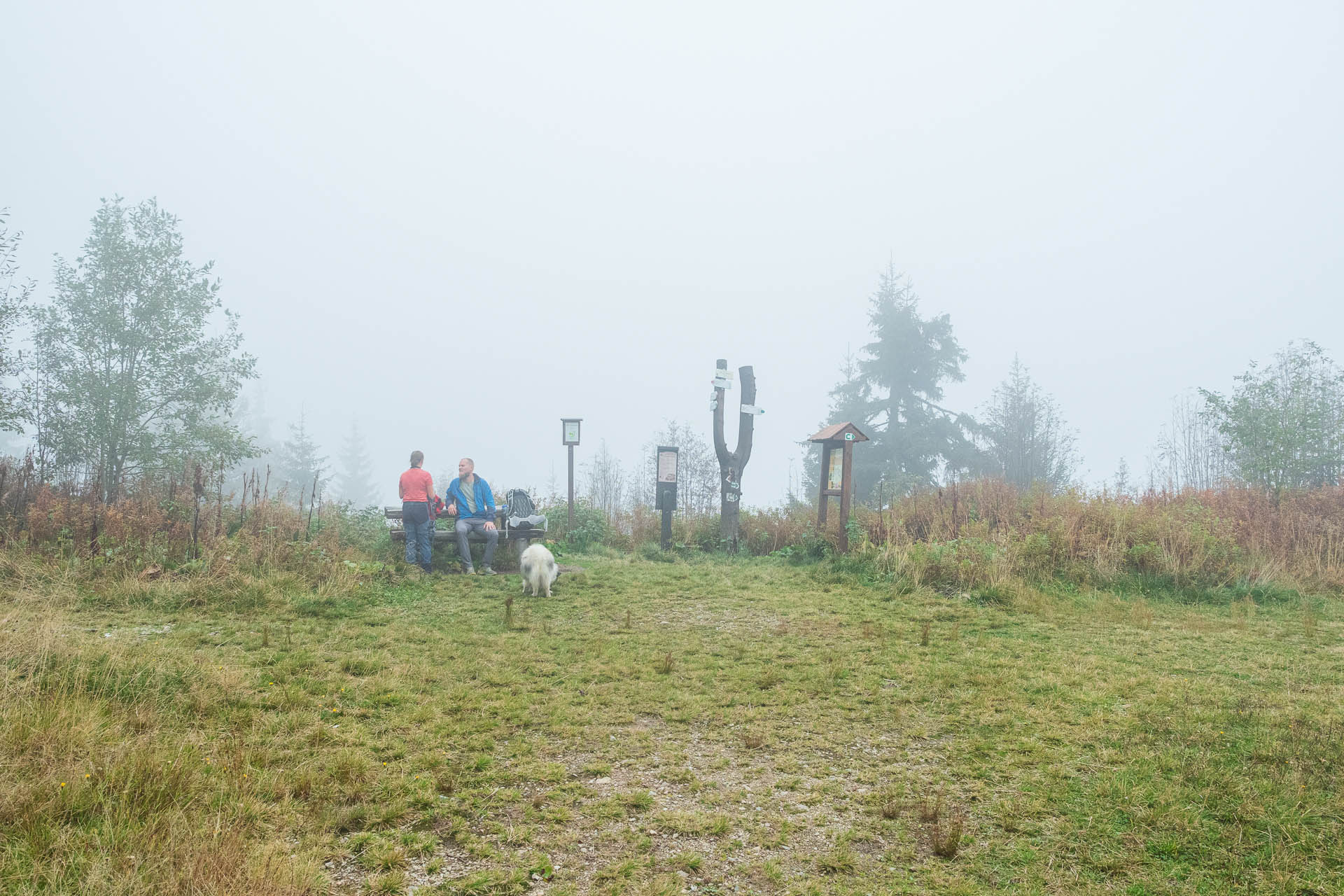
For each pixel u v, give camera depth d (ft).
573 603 27.91
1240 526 34.83
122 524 29.17
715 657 21.07
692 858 10.50
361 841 10.81
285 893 9.04
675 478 41.83
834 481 39.55
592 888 9.83
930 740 15.02
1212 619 25.12
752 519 46.03
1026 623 24.72
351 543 34.83
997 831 11.32
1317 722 14.83
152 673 15.89
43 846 9.41
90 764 11.47
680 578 33.14
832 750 14.58
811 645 22.27
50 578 25.46
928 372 112.57
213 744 13.30
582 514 43.62
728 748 14.79
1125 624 24.45
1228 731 14.62
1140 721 15.31
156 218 45.42
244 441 46.98
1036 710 16.34
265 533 31.09
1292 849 10.37
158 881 8.90
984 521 36.99
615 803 12.29
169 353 44.52
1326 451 45.98
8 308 38.22
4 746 11.46
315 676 18.11
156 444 44.42
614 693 17.89
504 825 11.49
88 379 42.29
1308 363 52.01
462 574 32.89
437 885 9.84
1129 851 10.59
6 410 38.78
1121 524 33.19
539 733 15.35
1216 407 48.85
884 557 33.27
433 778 12.84
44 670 14.56
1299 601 27.84
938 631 23.82
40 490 32.65
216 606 24.39
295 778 12.32
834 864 10.42
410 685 17.84
